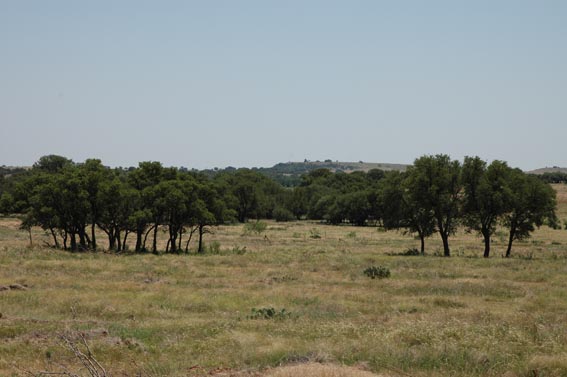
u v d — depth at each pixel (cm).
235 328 2028
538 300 2834
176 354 1641
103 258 5244
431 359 1504
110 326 2041
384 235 10306
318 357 1507
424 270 4347
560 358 1441
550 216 6241
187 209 6400
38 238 7975
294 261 5103
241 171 17188
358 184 16350
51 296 2773
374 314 2480
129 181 7169
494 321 2172
